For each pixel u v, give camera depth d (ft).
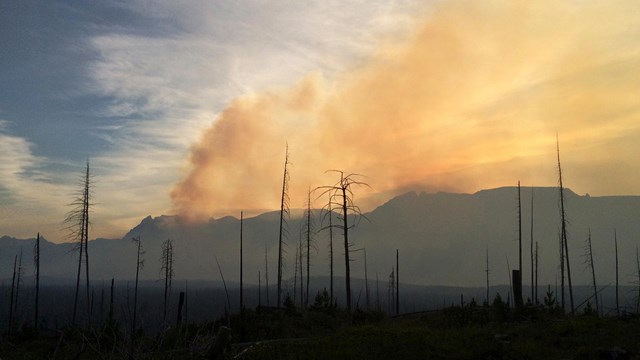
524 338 64.69
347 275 117.80
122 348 47.26
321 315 125.90
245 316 109.50
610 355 51.78
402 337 65.87
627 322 69.36
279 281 167.02
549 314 92.43
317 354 60.44
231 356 64.28
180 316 70.33
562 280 196.34
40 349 83.25
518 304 92.27
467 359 56.85
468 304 118.11
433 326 93.66
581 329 65.67
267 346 67.77
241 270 141.90
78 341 63.57
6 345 78.84
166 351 53.36
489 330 73.15
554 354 56.95
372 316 119.75
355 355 58.80
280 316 118.52
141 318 51.31
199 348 60.90
